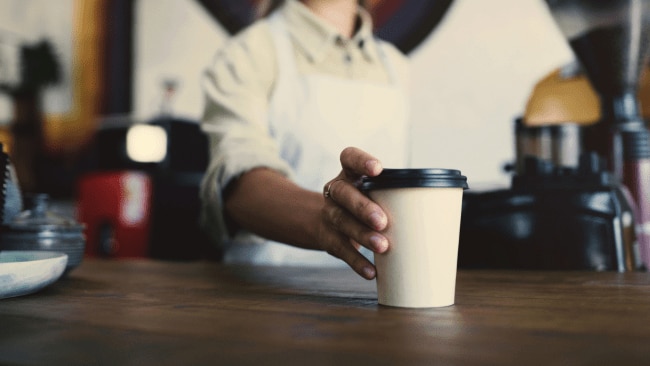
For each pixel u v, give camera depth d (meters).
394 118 2.25
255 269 1.30
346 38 2.28
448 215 0.68
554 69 2.04
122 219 2.58
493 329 0.54
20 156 2.93
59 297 0.82
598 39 1.95
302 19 2.32
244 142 2.21
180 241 2.46
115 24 2.79
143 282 1.03
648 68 1.90
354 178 0.75
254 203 1.50
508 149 2.09
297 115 2.29
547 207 1.64
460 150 2.17
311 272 1.23
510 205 1.69
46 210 1.09
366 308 0.69
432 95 2.21
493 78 2.13
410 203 0.67
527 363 0.41
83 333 0.55
